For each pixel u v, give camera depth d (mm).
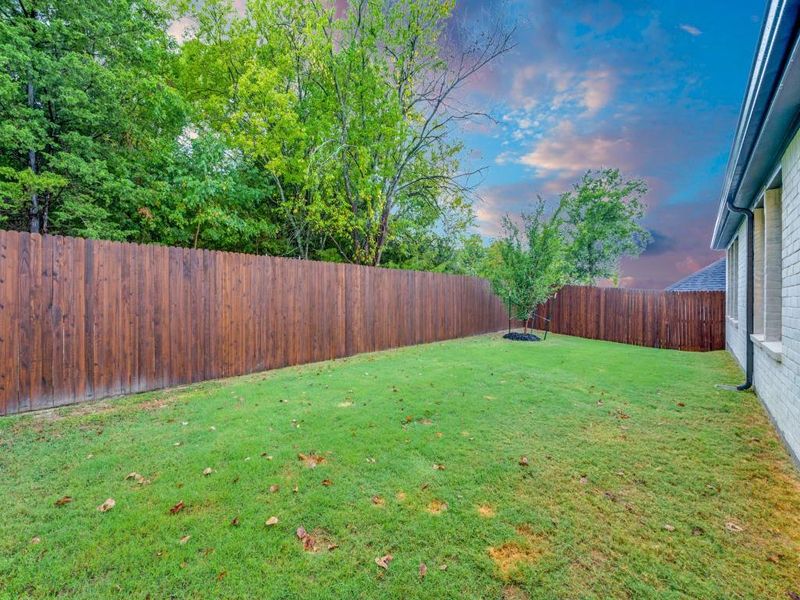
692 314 10117
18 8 6461
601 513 2318
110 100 7371
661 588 1752
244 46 10445
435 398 4695
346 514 2303
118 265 4844
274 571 1857
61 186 6883
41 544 2025
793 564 1899
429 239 15000
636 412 4211
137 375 4984
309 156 10227
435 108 12172
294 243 12023
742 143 3688
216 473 2787
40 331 4234
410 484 2648
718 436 3529
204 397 4781
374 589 1750
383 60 11297
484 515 2293
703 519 2264
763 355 4500
